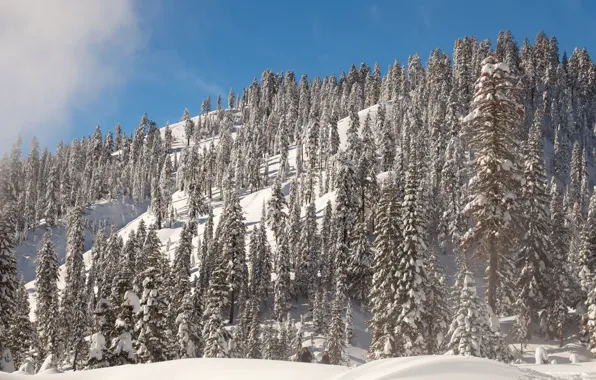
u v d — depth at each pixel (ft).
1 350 136.67
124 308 115.96
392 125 456.04
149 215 515.09
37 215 560.20
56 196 562.25
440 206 261.44
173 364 50.34
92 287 275.18
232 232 240.53
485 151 75.72
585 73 581.94
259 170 520.83
